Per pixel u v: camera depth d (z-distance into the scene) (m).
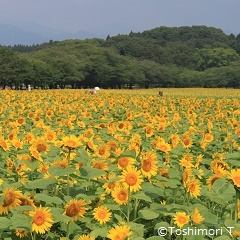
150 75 142.50
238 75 139.38
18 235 4.63
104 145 7.01
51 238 4.87
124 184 5.04
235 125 15.59
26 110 20.69
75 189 5.73
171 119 18.50
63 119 16.25
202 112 24.62
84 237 4.43
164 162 7.22
